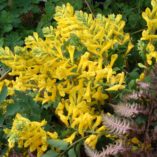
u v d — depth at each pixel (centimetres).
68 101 36
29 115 36
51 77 35
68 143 34
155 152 31
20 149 36
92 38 36
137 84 33
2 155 37
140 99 33
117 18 37
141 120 32
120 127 31
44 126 37
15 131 33
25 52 35
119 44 37
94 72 34
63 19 37
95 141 33
